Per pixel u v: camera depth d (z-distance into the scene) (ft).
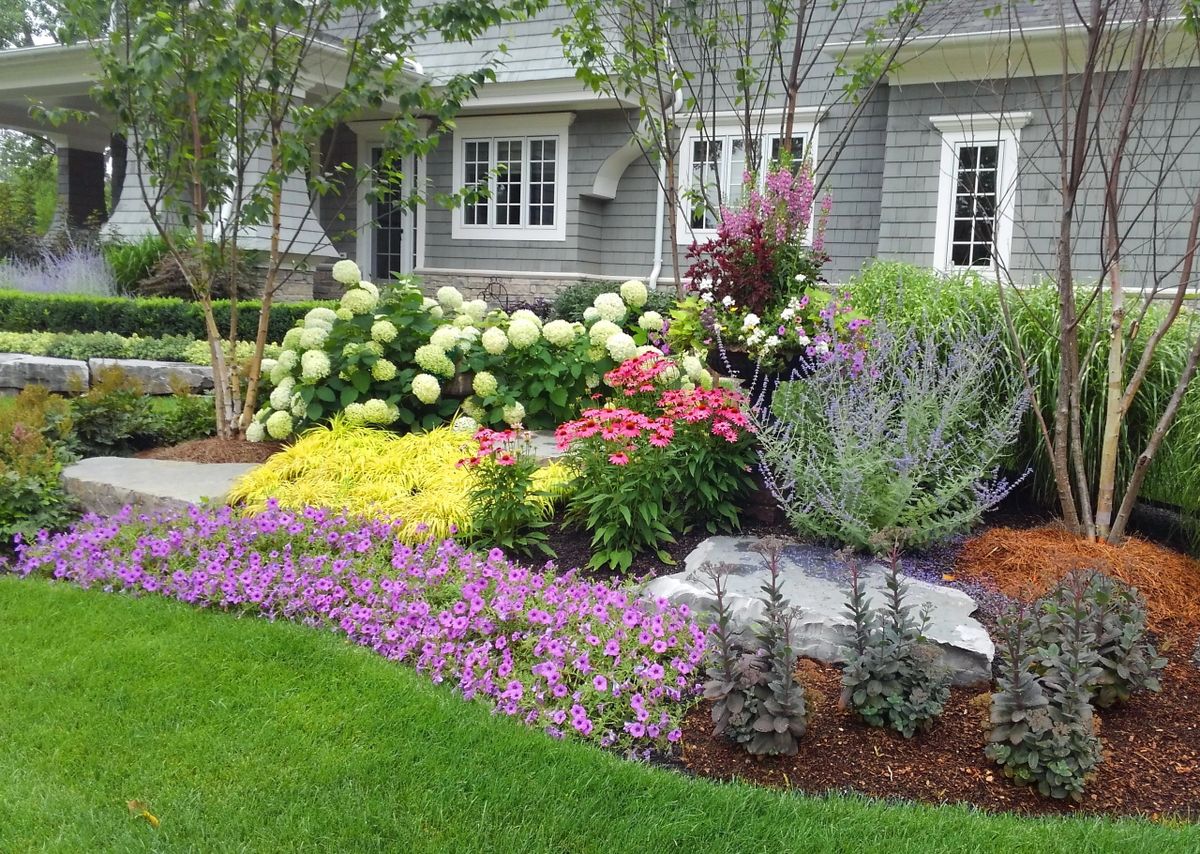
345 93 18.95
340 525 14.19
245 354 27.58
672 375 16.60
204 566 13.12
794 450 15.29
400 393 19.62
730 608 11.64
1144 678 10.05
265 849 7.57
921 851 7.63
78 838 7.64
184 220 19.76
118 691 10.02
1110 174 14.82
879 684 9.55
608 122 42.86
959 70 32.55
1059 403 14.55
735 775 9.04
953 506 15.23
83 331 31.30
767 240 16.83
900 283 18.07
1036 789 8.79
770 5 22.47
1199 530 14.90
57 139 52.03
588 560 14.25
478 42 43.42
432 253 47.67
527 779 8.57
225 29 17.97
